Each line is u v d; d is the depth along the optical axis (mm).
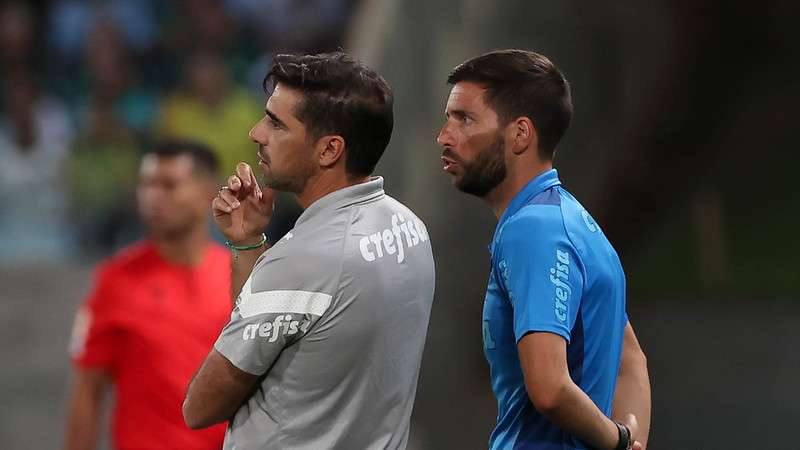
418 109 19625
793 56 25422
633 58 18812
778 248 31312
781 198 31406
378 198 8875
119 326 13734
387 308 8562
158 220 13836
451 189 19734
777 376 27656
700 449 24922
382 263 8570
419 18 19484
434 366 20734
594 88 18875
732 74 18859
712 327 29750
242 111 28453
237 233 9047
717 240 31703
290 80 8625
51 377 26422
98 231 28969
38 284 27641
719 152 21109
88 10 35125
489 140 8883
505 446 8898
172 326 13734
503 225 8805
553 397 8227
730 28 18453
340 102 8570
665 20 18531
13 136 29016
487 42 18953
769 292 30797
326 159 8656
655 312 30906
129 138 29438
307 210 8609
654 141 19156
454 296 20297
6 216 28609
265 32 34188
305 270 8336
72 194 28922
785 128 29875
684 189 20234
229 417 8648
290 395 8453
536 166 8953
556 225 8602
